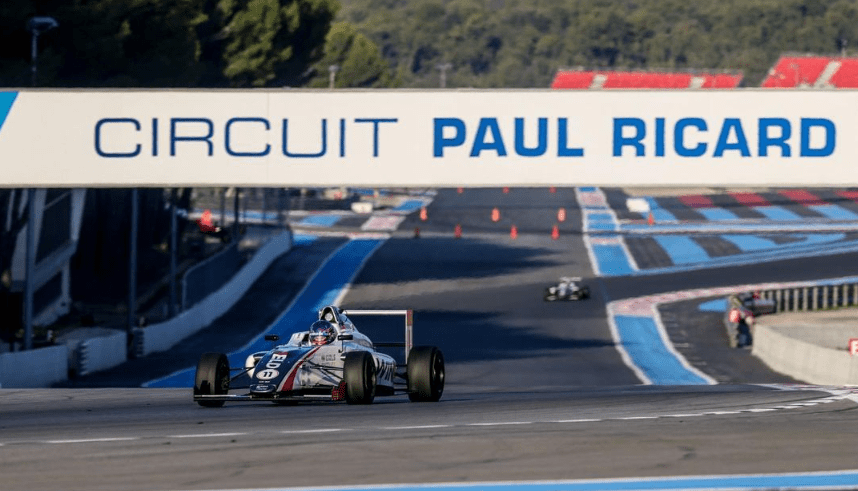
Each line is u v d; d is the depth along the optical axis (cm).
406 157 8750
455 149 8731
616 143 8662
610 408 6291
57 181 8919
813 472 3700
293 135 8781
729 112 8606
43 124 8919
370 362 6375
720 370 17412
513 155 8706
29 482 3572
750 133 8594
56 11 19138
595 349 19600
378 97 8756
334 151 8769
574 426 5069
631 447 4266
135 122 8869
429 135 8744
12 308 14350
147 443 4462
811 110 8569
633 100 8656
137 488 3459
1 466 3891
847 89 8550
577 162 8675
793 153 8581
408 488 3438
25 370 13812
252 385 6172
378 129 8762
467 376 15662
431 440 4484
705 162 8619
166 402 7306
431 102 8744
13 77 17500
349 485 3488
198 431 4931
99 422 5588
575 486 3462
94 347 16288
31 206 14688
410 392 6781
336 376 6366
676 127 8638
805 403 6619
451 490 3409
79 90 8888
